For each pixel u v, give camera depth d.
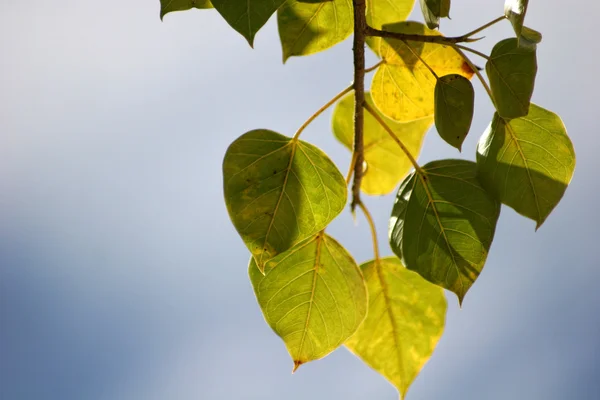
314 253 1.13
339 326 1.13
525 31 1.07
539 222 1.09
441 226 1.10
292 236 1.09
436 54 1.14
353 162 1.15
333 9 1.13
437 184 1.11
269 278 1.13
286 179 1.09
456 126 1.09
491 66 1.07
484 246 1.10
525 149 1.10
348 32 1.14
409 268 1.10
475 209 1.10
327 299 1.13
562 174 1.09
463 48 1.08
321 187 1.09
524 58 1.06
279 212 1.09
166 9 1.09
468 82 1.08
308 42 1.14
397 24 1.14
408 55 1.15
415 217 1.11
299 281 1.13
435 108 1.09
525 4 1.04
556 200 1.09
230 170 1.09
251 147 1.09
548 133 1.09
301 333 1.13
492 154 1.10
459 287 1.10
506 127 1.10
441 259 1.10
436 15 1.07
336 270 1.13
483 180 1.10
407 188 1.11
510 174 1.10
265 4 1.04
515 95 1.07
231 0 1.04
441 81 1.09
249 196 1.09
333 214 1.09
